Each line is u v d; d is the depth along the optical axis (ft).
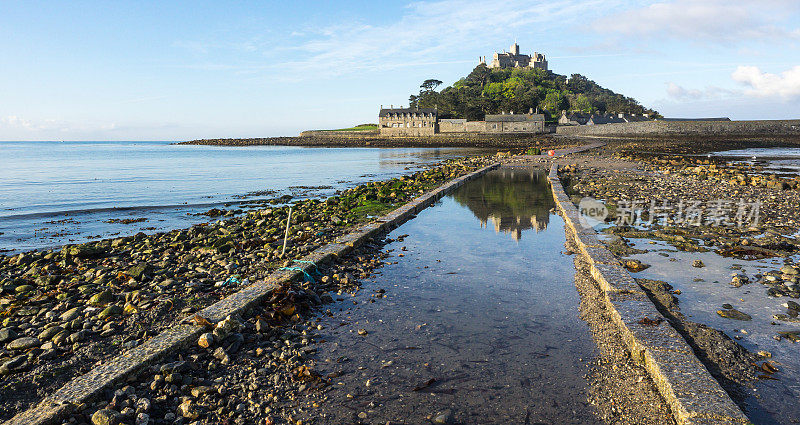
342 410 13.52
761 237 33.17
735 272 25.18
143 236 41.04
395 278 26.20
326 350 17.31
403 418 13.12
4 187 89.30
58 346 17.33
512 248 32.78
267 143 424.87
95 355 16.39
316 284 24.77
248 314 19.99
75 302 22.76
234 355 16.63
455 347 17.44
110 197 74.33
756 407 12.98
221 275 26.53
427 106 514.27
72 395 13.29
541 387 14.61
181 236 39.42
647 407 13.28
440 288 24.34
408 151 239.09
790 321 18.61
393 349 17.35
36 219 53.98
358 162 158.81
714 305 20.47
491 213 47.39
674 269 25.79
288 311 20.15
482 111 457.68
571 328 18.98
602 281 23.16
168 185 92.94
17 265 32.30
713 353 15.80
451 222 43.01
